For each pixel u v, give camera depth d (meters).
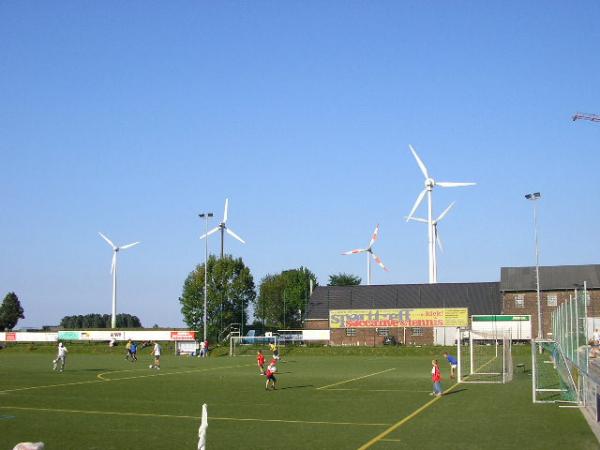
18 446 11.31
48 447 20.73
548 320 105.94
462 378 48.03
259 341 105.31
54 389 39.91
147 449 20.38
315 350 93.56
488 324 98.38
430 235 111.44
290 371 57.50
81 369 59.62
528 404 31.53
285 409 30.19
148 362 72.44
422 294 112.56
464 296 111.25
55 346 105.50
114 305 117.38
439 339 103.75
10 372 55.34
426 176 108.38
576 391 32.72
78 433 23.41
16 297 172.25
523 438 22.00
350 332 107.12
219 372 55.59
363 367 63.44
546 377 48.12
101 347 102.12
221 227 119.44
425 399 34.31
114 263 117.81
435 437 22.33
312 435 22.89
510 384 42.75
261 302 175.62
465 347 92.12
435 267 113.69
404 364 68.69
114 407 30.92
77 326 197.50
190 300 119.25
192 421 26.33
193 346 96.12
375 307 112.56
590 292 105.00
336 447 20.56
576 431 23.39
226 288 119.38
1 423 25.78
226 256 121.56
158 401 33.44
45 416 27.83
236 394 37.00
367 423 25.73
